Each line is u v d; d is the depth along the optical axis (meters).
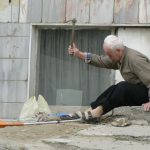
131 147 9.12
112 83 15.35
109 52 11.07
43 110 14.43
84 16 15.27
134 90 11.14
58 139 9.63
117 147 9.11
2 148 9.40
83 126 11.02
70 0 15.34
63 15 15.37
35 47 15.62
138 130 10.34
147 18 14.97
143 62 10.94
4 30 15.53
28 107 14.03
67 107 15.68
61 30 15.72
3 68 15.46
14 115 15.34
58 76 15.77
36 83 15.68
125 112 11.76
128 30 15.20
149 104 11.05
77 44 15.65
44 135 10.15
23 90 15.38
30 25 15.45
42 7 15.45
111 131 10.23
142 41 15.11
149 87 10.89
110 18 15.15
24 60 15.44
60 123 11.43
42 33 15.75
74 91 15.72
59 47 15.73
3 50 15.51
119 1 15.09
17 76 15.42
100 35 15.52
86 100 15.65
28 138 9.88
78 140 9.61
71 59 15.73
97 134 10.02
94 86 15.61
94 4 15.21
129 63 11.02
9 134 10.23
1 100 15.39
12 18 15.52
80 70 15.69
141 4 14.98
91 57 11.91
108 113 12.15
